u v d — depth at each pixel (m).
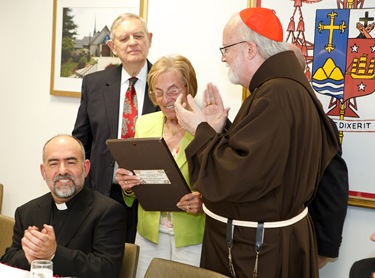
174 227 2.34
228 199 1.75
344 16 2.49
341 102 2.53
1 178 3.89
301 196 1.80
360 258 2.54
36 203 2.29
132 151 2.10
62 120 3.55
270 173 1.72
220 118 2.04
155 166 2.11
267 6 2.69
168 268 1.93
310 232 1.95
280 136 1.72
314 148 1.82
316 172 1.84
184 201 2.17
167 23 3.06
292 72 1.84
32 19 3.64
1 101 3.84
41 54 3.62
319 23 2.55
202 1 2.93
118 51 2.74
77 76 3.43
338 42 2.51
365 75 2.46
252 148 1.69
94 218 2.17
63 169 2.17
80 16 3.39
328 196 2.12
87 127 2.87
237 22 1.89
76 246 2.15
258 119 1.74
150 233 2.39
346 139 2.52
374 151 2.46
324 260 2.29
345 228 2.57
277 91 1.77
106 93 2.81
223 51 1.94
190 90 2.31
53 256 1.93
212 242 1.98
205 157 1.80
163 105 2.29
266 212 1.81
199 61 2.96
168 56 2.32
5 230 2.50
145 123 2.48
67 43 3.46
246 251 1.85
